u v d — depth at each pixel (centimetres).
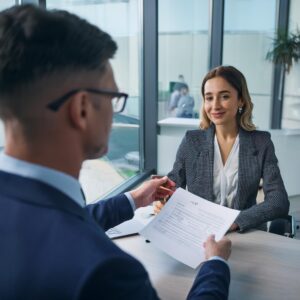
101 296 41
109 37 51
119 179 294
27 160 48
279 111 458
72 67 46
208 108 166
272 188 153
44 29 45
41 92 45
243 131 167
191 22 372
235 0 408
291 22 443
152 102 345
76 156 50
